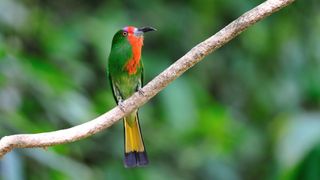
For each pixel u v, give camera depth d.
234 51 13.65
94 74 12.72
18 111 10.09
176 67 6.61
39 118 10.64
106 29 12.23
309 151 11.46
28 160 10.33
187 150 12.73
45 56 11.95
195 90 12.77
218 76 13.66
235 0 13.13
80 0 13.03
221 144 12.92
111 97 11.78
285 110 13.54
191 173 12.82
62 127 10.93
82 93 11.84
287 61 13.67
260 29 13.32
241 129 13.40
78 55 12.33
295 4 13.70
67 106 10.52
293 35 13.70
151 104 12.73
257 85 13.64
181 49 12.99
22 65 10.24
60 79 10.42
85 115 10.57
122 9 12.80
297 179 11.49
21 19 11.62
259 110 13.70
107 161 12.22
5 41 11.32
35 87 10.45
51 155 9.82
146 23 12.88
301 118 12.02
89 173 10.61
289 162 11.42
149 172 12.34
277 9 6.39
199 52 6.52
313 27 13.80
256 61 13.65
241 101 13.83
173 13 13.09
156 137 12.61
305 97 13.55
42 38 12.00
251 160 13.42
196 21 13.09
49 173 10.38
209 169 12.88
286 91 13.60
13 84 10.27
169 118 12.38
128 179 12.18
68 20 12.73
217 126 12.79
